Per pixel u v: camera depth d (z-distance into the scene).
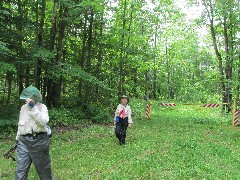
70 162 8.12
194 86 27.34
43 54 12.77
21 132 5.29
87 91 18.00
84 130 13.41
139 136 12.28
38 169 5.41
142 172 7.37
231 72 21.14
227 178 7.01
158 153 9.20
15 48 13.41
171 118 19.08
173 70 40.25
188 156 8.90
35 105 5.25
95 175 7.10
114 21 20.42
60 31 16.53
